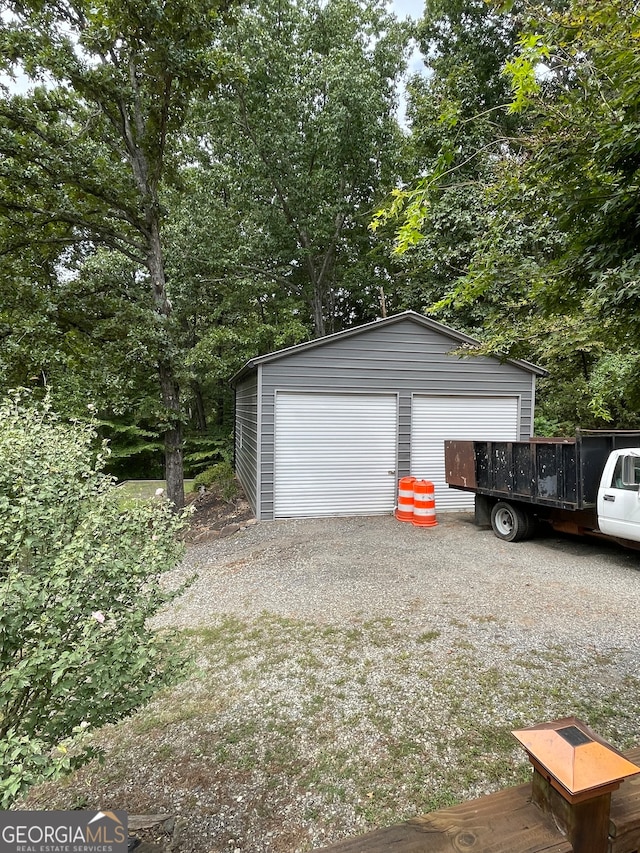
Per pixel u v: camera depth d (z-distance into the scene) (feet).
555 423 33.22
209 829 6.21
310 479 26.21
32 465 5.70
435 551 19.04
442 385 27.76
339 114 43.88
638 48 6.16
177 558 6.40
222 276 47.16
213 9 24.61
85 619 5.16
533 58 6.10
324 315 58.75
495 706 8.64
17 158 23.20
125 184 25.84
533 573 16.06
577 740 3.29
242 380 36.91
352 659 10.59
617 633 11.44
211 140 51.19
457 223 33.81
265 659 10.77
